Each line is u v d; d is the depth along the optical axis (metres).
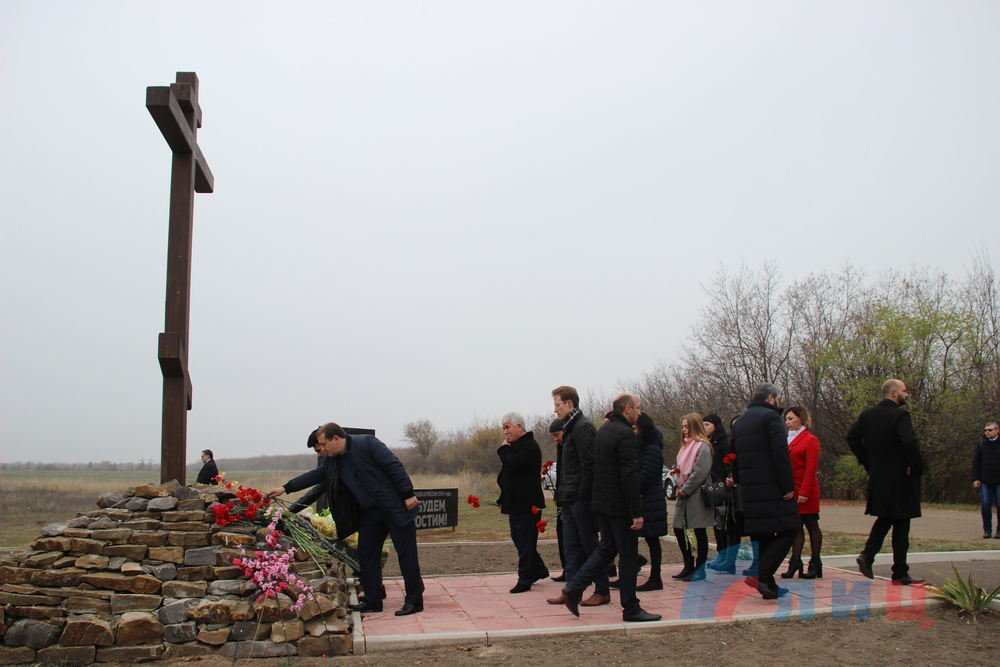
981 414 22.72
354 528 6.85
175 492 6.06
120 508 6.01
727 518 8.28
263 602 5.59
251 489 6.34
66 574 5.57
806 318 28.20
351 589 7.62
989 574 8.15
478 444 44.72
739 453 6.97
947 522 15.91
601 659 5.30
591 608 6.79
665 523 7.40
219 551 5.78
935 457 23.25
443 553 10.99
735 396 29.91
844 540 11.88
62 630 5.40
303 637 5.53
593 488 6.40
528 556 7.68
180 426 6.66
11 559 5.66
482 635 5.75
